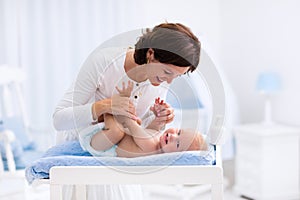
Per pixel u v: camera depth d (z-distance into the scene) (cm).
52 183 153
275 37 415
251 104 447
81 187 187
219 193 151
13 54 389
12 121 338
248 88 450
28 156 313
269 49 423
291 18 397
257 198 376
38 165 157
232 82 471
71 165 156
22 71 358
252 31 442
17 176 276
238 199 387
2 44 386
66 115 167
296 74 394
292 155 382
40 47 399
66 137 195
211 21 479
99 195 191
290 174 382
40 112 403
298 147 384
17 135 332
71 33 411
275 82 390
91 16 416
